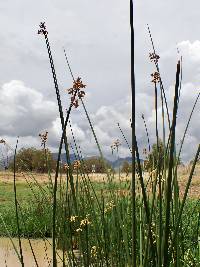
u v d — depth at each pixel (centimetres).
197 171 1642
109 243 292
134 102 154
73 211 289
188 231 420
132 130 156
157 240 207
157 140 224
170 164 149
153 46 233
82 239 265
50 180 343
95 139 266
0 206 1124
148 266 217
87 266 253
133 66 151
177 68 145
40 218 746
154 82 227
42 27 204
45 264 514
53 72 198
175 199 242
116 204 249
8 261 563
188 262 327
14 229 771
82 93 180
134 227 161
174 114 148
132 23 147
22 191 1586
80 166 296
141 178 162
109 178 266
